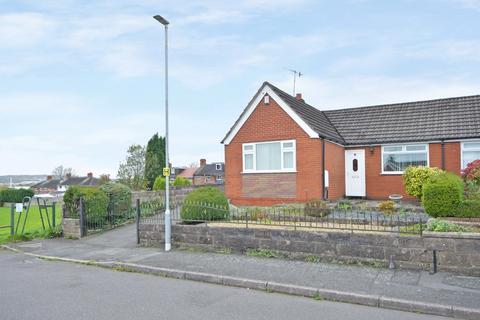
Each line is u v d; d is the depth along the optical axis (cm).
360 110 2133
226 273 816
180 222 1207
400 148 1794
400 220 1101
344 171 1919
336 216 1238
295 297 697
